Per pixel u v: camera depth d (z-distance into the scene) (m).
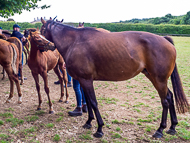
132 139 3.02
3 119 3.65
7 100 4.51
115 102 4.68
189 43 20.62
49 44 3.54
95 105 3.04
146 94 5.31
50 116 3.86
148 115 3.87
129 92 5.55
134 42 2.92
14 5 6.66
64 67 4.63
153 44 2.89
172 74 3.19
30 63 3.86
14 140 2.95
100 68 2.96
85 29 3.19
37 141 2.92
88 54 2.94
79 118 3.81
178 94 3.14
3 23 30.89
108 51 2.88
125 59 2.86
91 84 3.03
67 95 4.70
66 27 3.36
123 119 3.74
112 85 6.32
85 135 3.13
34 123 3.53
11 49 4.38
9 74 4.43
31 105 4.45
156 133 3.07
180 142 2.93
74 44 3.12
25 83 6.29
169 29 36.09
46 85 3.96
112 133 3.20
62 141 2.97
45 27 3.64
